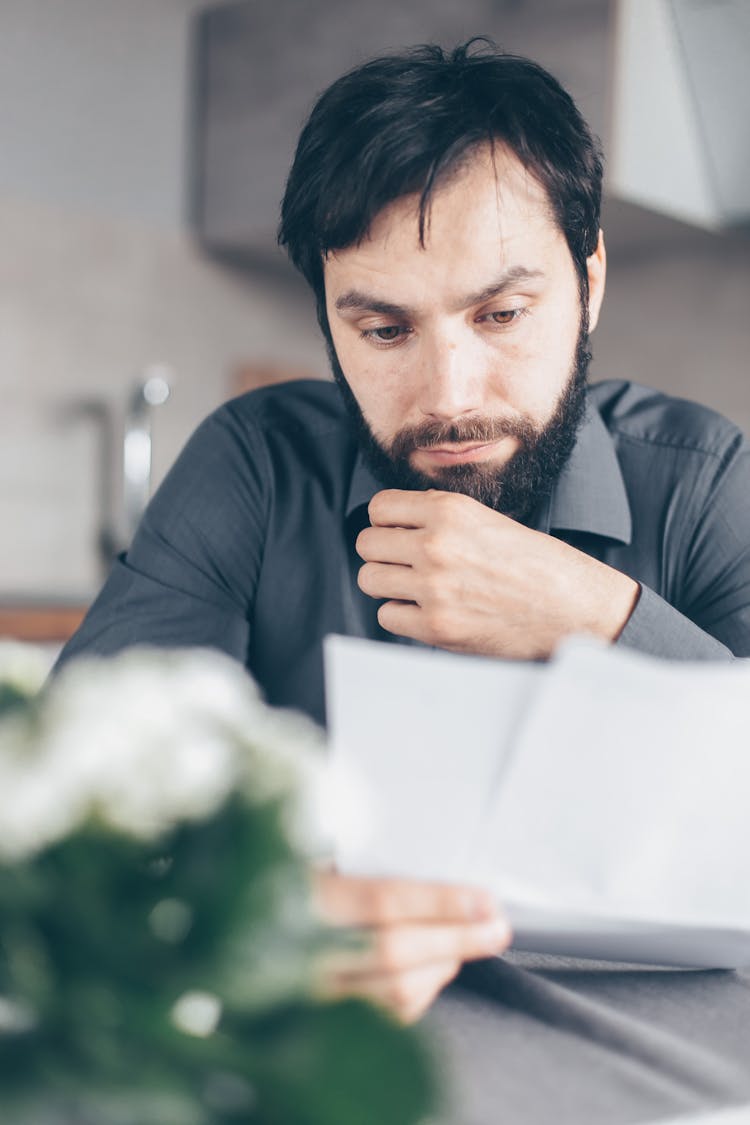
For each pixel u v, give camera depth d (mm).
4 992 374
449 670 590
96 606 1243
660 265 3318
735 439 1251
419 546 967
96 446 3205
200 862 392
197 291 3404
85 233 3170
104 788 379
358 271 964
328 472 1282
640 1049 590
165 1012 375
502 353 979
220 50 3369
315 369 3695
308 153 999
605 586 945
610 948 693
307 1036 377
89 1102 349
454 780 603
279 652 1263
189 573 1251
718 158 2967
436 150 924
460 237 938
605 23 2730
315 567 1260
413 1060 371
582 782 604
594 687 581
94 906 378
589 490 1188
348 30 3119
